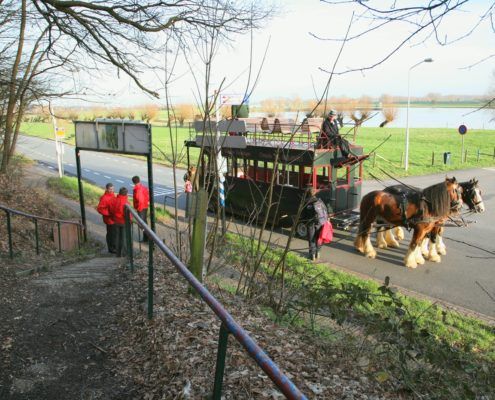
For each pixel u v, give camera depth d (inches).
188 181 699.4
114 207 421.7
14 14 565.0
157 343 176.4
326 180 604.4
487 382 191.9
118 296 239.5
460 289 416.8
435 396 174.4
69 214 650.8
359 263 500.1
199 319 198.7
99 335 191.3
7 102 665.6
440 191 474.0
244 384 147.6
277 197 631.8
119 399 145.3
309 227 485.7
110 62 594.9
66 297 240.2
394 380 185.8
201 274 236.1
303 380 162.9
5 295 243.9
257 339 193.8
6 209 340.5
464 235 626.5
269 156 625.9
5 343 184.2
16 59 589.6
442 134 2315.5
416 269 480.1
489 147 1749.5
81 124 494.6
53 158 1656.0
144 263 322.3
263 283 298.8
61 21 581.9
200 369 156.1
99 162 1549.0
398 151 1637.6
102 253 444.8
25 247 403.2
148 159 445.7
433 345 210.5
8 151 684.7
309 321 256.8
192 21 520.1
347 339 216.2
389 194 502.6
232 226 642.8
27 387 152.9
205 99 281.1
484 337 295.6
